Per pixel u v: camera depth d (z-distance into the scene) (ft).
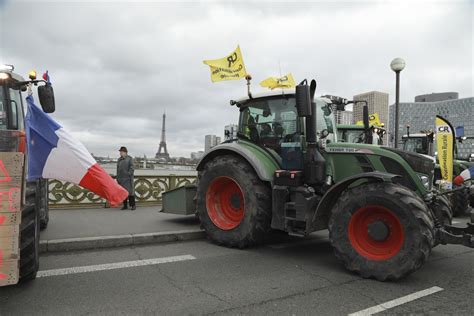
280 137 19.88
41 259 16.98
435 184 27.12
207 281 14.07
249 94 21.09
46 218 22.50
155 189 33.94
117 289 13.10
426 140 41.91
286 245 20.38
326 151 17.94
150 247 19.60
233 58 22.74
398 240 14.05
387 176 14.48
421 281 14.32
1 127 16.29
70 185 30.68
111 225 23.45
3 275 9.87
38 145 13.25
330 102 20.77
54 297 12.28
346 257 14.87
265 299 12.33
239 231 19.01
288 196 17.53
